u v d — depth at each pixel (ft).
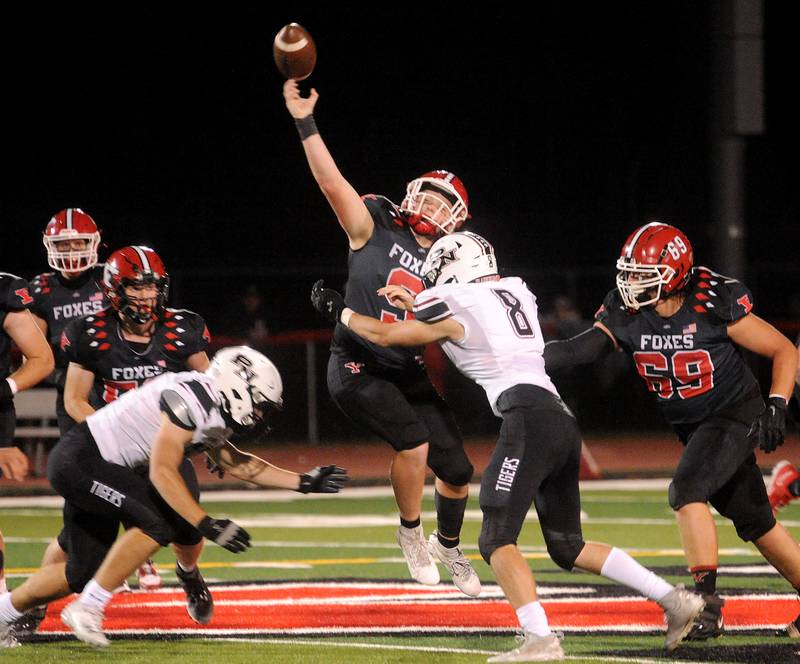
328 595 84.58
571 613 77.36
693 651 66.90
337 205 77.00
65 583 68.28
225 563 98.37
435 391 80.23
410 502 80.12
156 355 74.08
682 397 72.08
